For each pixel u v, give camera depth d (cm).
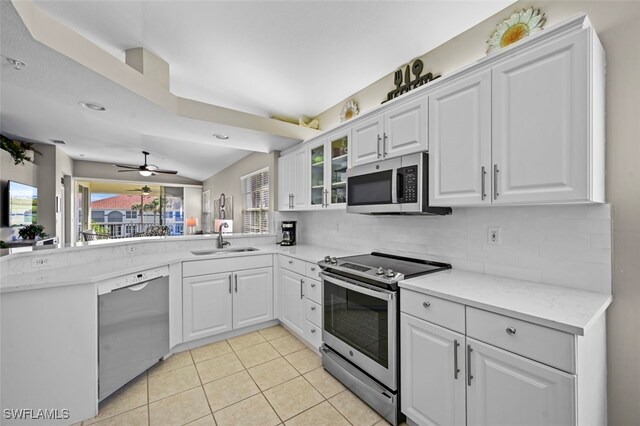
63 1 172
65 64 166
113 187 927
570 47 119
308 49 219
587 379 109
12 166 416
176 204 988
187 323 253
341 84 271
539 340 108
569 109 119
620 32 129
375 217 264
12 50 152
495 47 177
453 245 199
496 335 121
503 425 119
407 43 209
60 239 556
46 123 382
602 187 130
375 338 177
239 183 578
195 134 304
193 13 183
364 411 177
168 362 234
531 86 130
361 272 185
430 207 181
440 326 143
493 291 142
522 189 133
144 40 211
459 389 134
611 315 133
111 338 185
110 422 167
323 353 222
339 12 180
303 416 173
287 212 383
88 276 173
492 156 144
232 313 278
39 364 159
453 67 201
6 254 176
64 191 632
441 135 169
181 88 288
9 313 153
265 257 299
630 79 127
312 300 249
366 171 217
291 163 340
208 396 191
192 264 256
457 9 175
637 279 127
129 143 489
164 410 178
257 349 257
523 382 112
